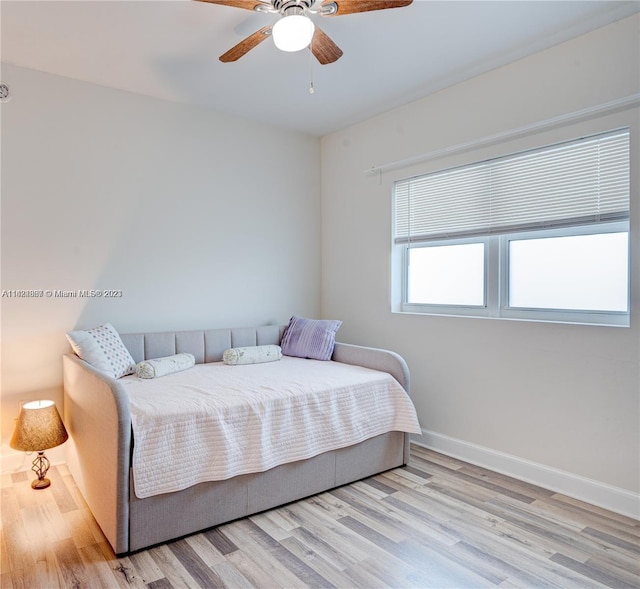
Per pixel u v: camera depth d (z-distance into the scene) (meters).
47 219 2.77
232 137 3.53
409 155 3.28
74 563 1.78
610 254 2.38
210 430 2.01
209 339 3.24
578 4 2.10
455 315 3.08
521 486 2.53
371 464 2.64
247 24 2.25
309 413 2.34
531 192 2.64
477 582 1.69
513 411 2.68
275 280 3.81
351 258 3.81
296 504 2.29
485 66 2.71
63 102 2.81
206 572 1.73
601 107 2.28
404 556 1.84
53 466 2.77
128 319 3.07
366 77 2.85
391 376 2.77
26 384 2.72
